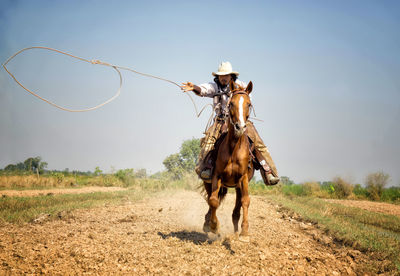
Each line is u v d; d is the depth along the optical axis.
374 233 8.55
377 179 23.61
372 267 5.71
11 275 4.52
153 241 6.49
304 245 7.10
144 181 24.03
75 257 5.29
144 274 4.72
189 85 6.94
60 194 15.68
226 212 11.30
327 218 10.57
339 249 6.86
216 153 6.60
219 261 5.40
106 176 26.77
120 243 6.24
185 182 22.72
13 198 12.87
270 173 6.95
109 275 4.64
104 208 11.48
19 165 38.31
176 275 4.72
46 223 8.63
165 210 11.43
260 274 4.87
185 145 30.73
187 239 6.91
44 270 4.66
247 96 6.00
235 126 5.65
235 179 6.23
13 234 6.97
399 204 20.19
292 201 16.67
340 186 24.52
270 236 7.76
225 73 7.13
